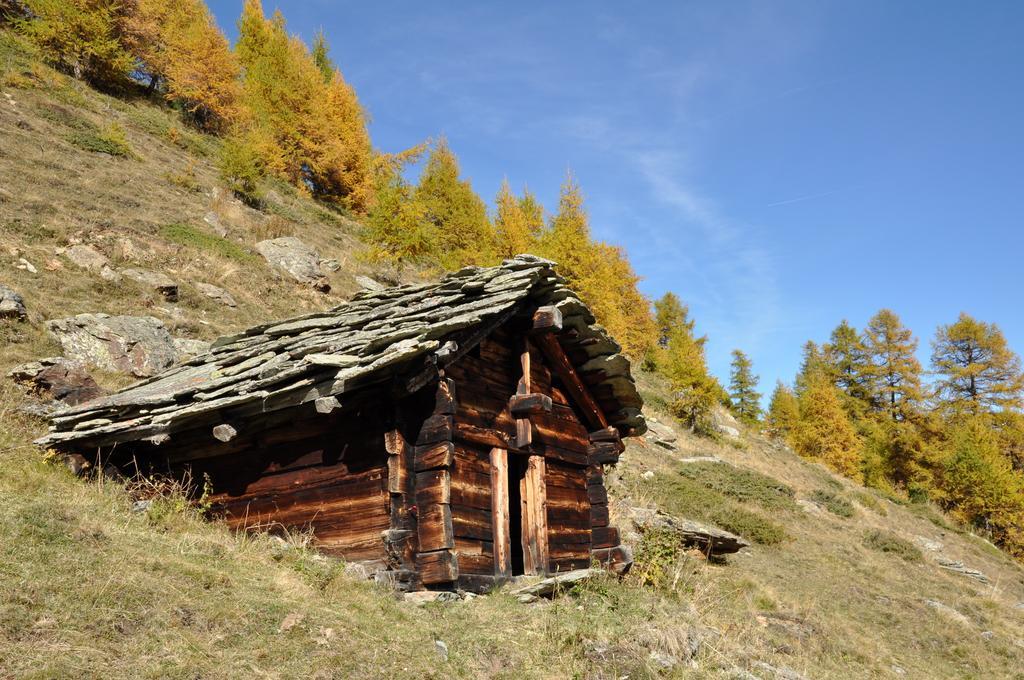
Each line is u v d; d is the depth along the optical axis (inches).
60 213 721.6
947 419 2172.7
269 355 341.1
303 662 197.5
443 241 1299.2
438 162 1365.7
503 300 314.0
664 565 408.2
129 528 262.5
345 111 1781.5
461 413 319.9
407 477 297.7
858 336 2437.3
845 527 928.9
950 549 1060.5
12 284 542.9
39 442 331.9
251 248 908.0
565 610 286.0
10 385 414.3
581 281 1332.4
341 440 309.9
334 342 315.9
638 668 241.3
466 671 220.8
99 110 1176.2
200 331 634.8
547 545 357.7
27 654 166.2
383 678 200.5
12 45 1216.2
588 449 418.0
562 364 387.5
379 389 297.1
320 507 309.7
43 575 199.2
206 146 1347.2
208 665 183.8
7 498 248.2
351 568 275.9
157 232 802.2
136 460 349.4
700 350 1393.9
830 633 450.9
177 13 1594.5
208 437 337.1
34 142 889.5
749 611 434.9
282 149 1567.4
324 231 1261.1
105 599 197.8
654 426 1077.8
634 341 1686.8
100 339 511.2
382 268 1165.7
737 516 749.9
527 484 363.6
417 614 255.9
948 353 2351.1
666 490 776.9
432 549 292.4
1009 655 546.3
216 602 215.5
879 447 2014.0
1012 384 2245.3
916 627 563.8
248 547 279.4
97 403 352.8
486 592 307.0
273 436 325.7
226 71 1539.1
